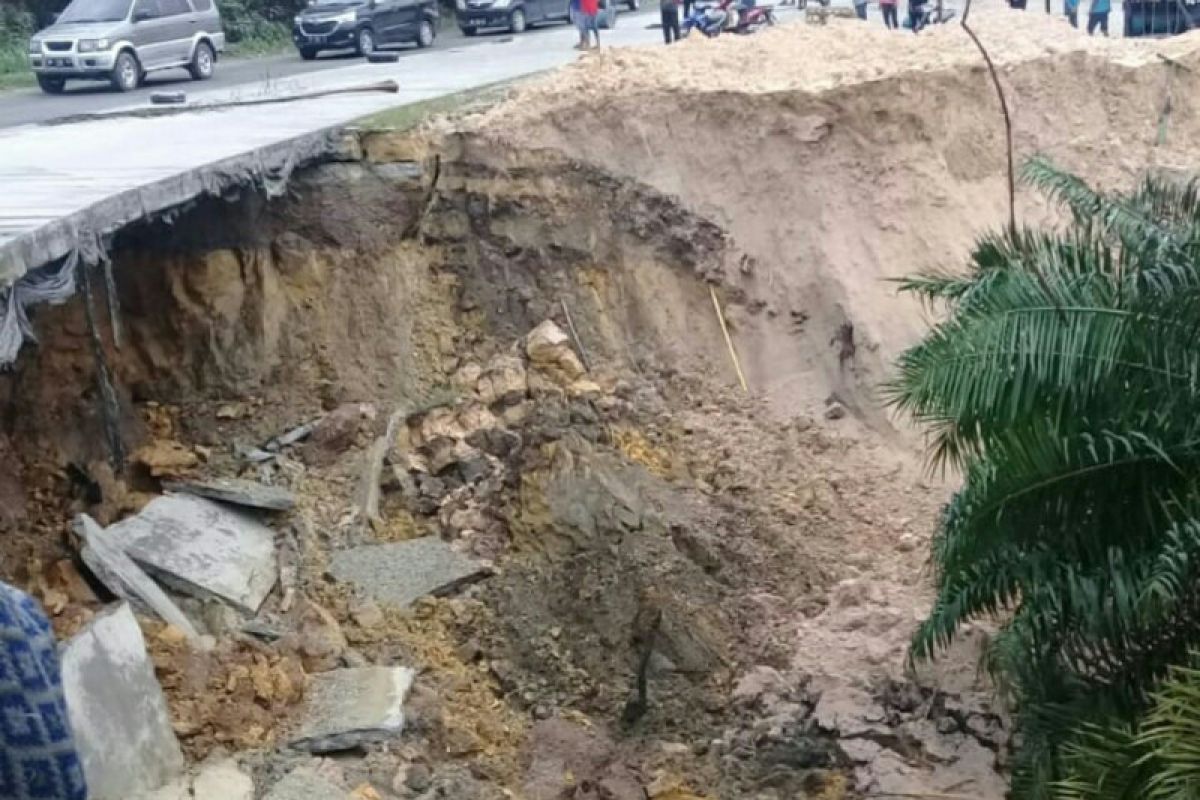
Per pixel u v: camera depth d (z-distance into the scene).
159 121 13.33
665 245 13.10
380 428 11.26
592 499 10.41
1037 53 14.26
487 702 9.09
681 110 13.33
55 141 11.88
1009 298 6.66
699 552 10.44
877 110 13.32
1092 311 6.52
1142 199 7.61
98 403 10.09
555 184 12.93
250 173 10.63
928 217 13.27
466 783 8.04
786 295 13.09
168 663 8.05
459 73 17.30
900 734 8.80
